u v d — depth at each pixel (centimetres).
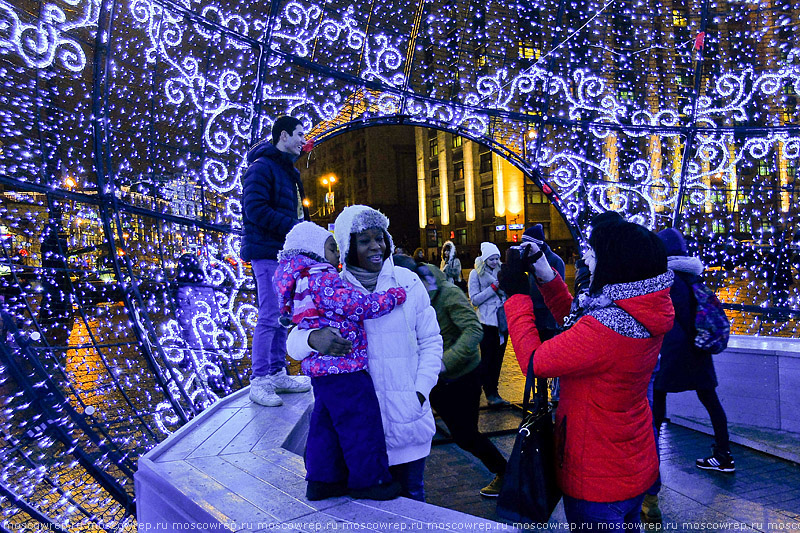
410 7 747
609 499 181
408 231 6800
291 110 643
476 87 822
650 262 181
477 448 370
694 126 849
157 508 246
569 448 187
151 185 481
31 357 365
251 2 570
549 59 838
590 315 184
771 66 801
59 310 458
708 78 854
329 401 219
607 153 894
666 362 395
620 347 177
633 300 179
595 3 841
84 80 437
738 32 823
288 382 425
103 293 463
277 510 212
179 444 306
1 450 333
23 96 372
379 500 214
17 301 402
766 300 700
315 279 212
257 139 585
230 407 388
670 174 884
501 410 584
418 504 210
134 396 500
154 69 462
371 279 234
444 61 793
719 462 414
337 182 7988
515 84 838
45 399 367
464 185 4938
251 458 281
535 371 189
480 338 353
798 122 804
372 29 710
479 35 809
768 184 796
